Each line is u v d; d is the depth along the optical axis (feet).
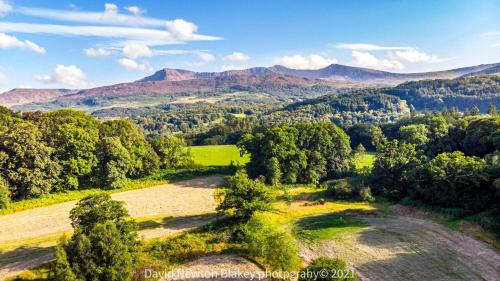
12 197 219.00
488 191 180.96
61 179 237.86
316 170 268.41
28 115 283.38
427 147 286.05
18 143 219.00
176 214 199.11
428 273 127.85
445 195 186.80
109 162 250.98
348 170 277.85
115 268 107.76
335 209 199.82
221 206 172.65
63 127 252.21
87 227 129.70
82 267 104.88
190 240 153.48
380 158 231.71
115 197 235.40
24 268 133.49
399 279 124.26
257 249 134.21
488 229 157.89
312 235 164.35
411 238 157.07
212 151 398.83
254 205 166.50
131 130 304.09
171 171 296.30
